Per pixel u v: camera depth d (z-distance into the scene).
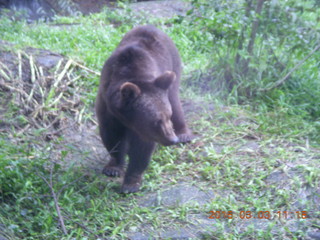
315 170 5.14
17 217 4.63
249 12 7.00
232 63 7.30
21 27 9.77
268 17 7.09
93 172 5.65
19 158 5.34
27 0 11.58
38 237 4.45
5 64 7.14
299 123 6.48
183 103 7.11
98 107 5.32
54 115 6.61
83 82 7.27
